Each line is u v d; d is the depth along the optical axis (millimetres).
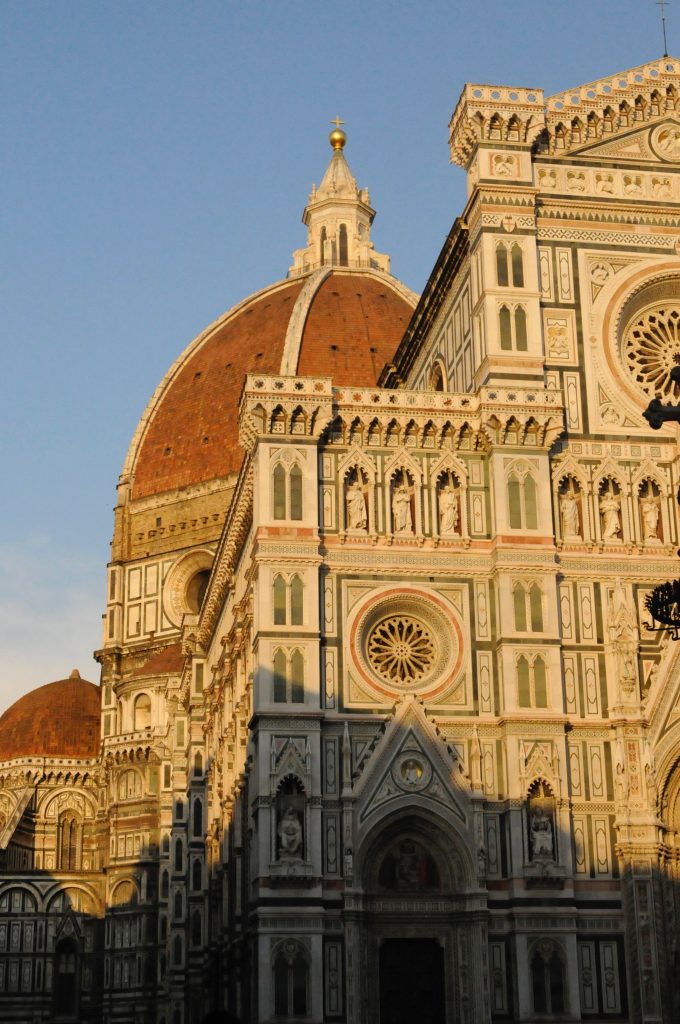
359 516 81312
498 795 78125
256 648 78250
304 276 199250
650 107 91938
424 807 76812
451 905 76625
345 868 75062
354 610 79625
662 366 88625
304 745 76375
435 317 98562
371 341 180000
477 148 87938
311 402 81188
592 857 77938
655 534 83938
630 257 88625
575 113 90500
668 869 78812
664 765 79875
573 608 81562
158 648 165750
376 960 75312
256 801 76188
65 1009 146875
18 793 165000
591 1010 75500
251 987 76125
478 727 79000
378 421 82562
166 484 175000
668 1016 75375
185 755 138750
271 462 80500
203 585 168500
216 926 104188
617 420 85375
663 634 81625
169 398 184375
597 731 79812
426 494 82500
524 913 75500
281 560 79000
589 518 83250
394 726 77812
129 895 146875
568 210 88625
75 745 172625
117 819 150500
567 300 86938
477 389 85000
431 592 80812
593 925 76812
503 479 82188
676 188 90250
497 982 75188
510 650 79438
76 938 148625
